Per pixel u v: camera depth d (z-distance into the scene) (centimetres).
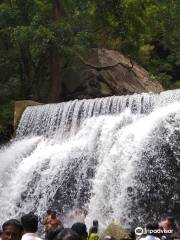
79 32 2588
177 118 1591
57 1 2689
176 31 3456
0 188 2014
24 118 2200
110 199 1600
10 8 2630
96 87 2603
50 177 1827
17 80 2859
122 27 2823
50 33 2483
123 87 2673
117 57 2855
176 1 3372
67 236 493
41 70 2850
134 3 2802
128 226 1519
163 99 1852
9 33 2623
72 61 2662
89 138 1798
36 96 2808
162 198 1528
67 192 1770
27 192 1862
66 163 1811
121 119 1792
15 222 566
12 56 2727
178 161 1543
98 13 2764
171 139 1570
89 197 1708
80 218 1623
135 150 1603
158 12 3244
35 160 1898
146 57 3338
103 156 1725
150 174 1565
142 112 1888
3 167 2073
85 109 2019
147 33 3017
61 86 2680
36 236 642
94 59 2706
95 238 1072
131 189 1570
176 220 1470
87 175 1745
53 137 2058
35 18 2536
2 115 2541
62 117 2067
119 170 1619
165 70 3519
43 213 1786
